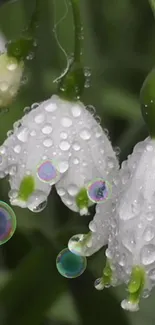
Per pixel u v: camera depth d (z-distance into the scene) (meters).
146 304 0.23
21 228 0.22
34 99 0.23
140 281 0.15
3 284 0.20
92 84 0.23
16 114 0.22
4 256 0.22
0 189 0.22
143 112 0.16
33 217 0.22
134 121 0.22
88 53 0.23
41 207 0.16
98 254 0.21
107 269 0.16
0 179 0.22
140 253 0.15
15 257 0.22
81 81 0.17
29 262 0.20
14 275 0.20
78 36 0.17
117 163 0.17
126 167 0.16
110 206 0.16
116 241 0.15
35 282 0.20
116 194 0.16
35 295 0.20
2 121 0.22
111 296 0.20
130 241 0.15
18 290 0.20
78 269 0.17
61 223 0.22
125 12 0.24
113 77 0.23
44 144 0.16
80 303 0.20
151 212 0.15
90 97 0.23
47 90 0.23
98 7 0.24
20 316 0.20
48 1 0.22
